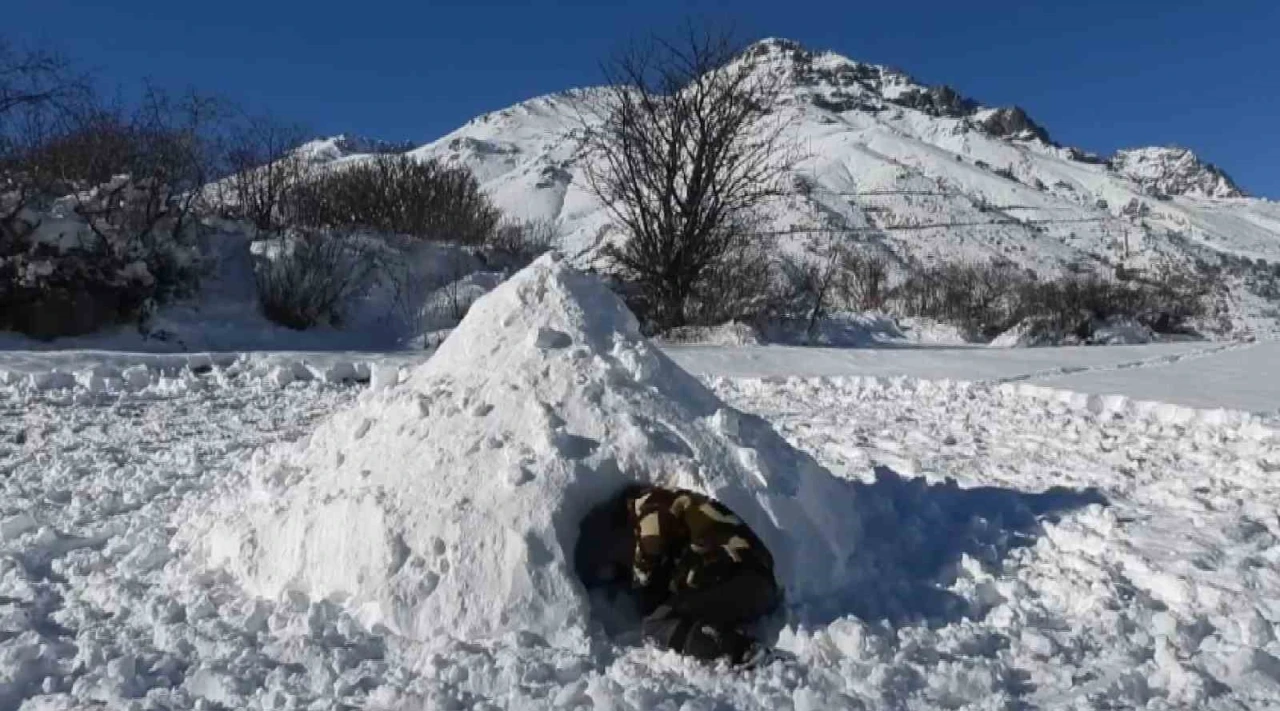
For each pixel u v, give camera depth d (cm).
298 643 422
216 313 2033
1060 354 1984
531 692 384
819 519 510
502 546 454
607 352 554
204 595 482
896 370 1628
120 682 390
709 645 412
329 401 1192
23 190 1820
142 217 2003
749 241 2792
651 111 2414
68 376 1249
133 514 648
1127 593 491
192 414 1085
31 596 496
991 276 4647
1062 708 375
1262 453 841
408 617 446
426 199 2780
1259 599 471
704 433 515
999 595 498
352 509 483
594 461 489
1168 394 1231
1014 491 686
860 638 424
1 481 755
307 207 2539
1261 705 373
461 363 566
